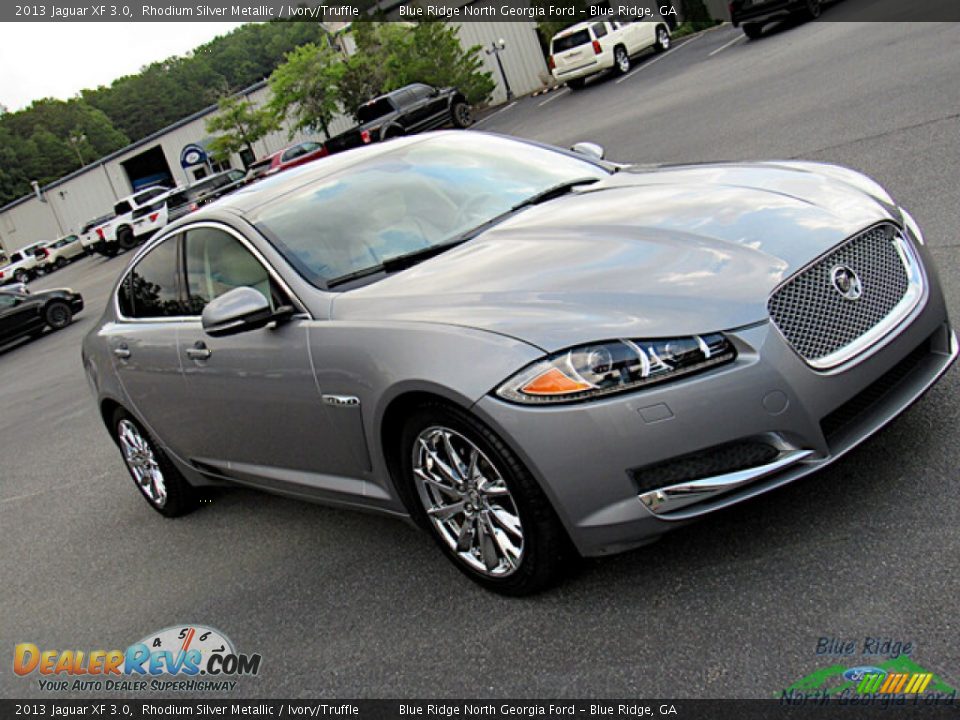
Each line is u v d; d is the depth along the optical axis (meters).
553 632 2.98
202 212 4.38
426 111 28.72
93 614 4.34
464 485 3.19
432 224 3.83
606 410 2.70
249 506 5.09
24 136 100.50
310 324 3.50
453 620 3.25
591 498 2.78
